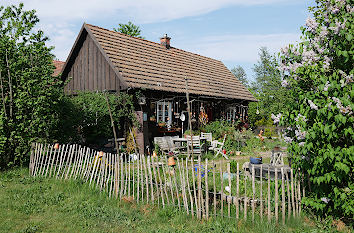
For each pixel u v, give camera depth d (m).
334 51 5.39
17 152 9.98
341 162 5.06
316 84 5.39
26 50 10.45
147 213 6.36
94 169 7.97
